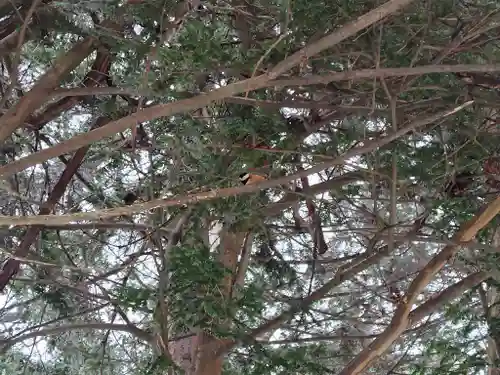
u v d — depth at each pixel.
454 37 3.08
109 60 3.57
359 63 3.21
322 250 4.64
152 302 3.84
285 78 2.51
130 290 3.23
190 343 4.50
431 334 4.85
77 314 3.83
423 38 2.94
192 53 2.73
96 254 4.73
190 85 3.01
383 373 5.07
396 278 4.90
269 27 3.19
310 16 2.83
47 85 2.98
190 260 3.00
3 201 4.30
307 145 3.56
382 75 2.32
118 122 2.18
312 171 2.58
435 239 3.58
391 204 3.48
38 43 3.44
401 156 3.61
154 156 3.97
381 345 3.71
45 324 3.82
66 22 3.20
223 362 3.83
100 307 3.81
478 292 4.56
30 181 4.40
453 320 4.23
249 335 3.29
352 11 2.86
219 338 3.38
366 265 3.98
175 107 2.16
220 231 4.11
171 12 2.88
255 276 4.16
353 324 5.02
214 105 3.20
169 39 2.87
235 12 3.13
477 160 3.51
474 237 3.83
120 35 3.05
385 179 3.77
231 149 3.20
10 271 3.71
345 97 3.29
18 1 3.13
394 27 3.11
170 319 3.61
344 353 4.98
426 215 3.71
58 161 4.92
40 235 4.14
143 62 3.07
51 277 4.16
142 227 4.13
